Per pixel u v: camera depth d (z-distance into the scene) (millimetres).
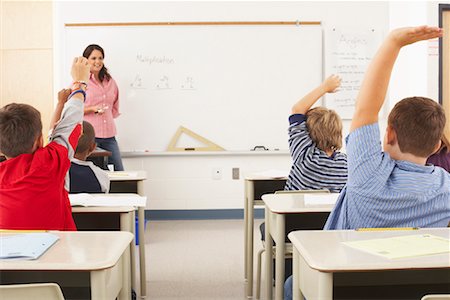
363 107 1360
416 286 1461
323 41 5094
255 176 3104
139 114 5039
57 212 1887
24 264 1213
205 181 5125
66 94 2254
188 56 5031
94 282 1234
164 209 5125
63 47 5008
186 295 2926
